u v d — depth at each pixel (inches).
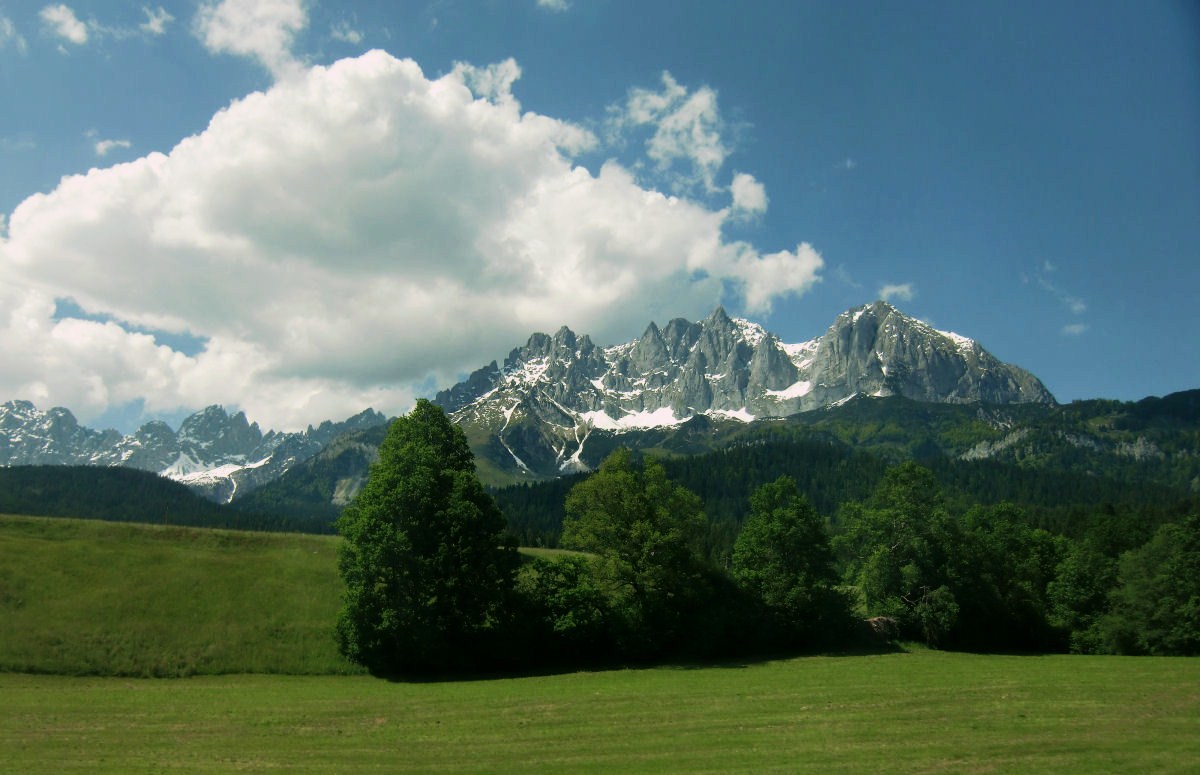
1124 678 2132.1
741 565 3412.9
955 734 1418.6
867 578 3462.1
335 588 3011.8
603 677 2402.8
